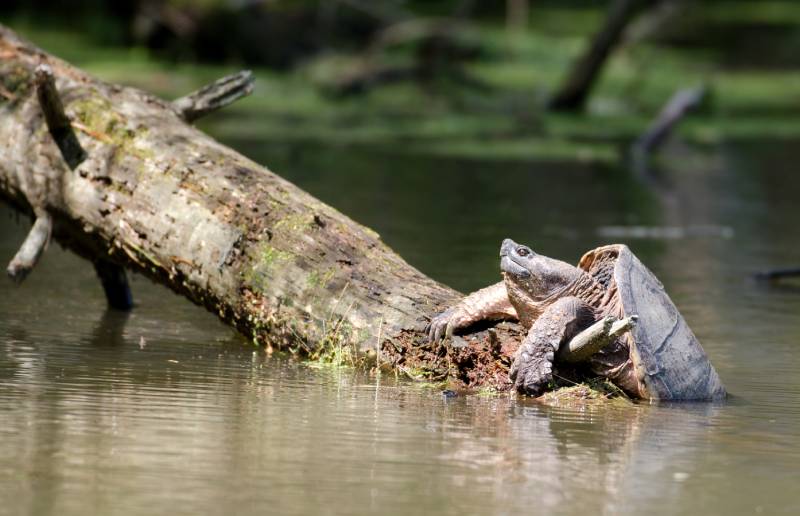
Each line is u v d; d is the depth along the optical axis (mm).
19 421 8328
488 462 7824
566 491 7273
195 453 7727
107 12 41812
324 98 38219
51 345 11266
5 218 19703
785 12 65438
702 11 61844
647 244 19641
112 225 11758
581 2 61375
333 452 7895
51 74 11633
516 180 26828
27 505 6598
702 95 33750
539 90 40812
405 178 25969
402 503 6922
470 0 39688
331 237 11188
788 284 16797
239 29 40344
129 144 11961
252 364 10703
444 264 16531
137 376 10016
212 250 11242
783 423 9305
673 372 9953
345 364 10703
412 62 40688
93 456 7555
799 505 7191
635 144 32750
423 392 9836
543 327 9820
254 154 27453
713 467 7953
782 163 32000
